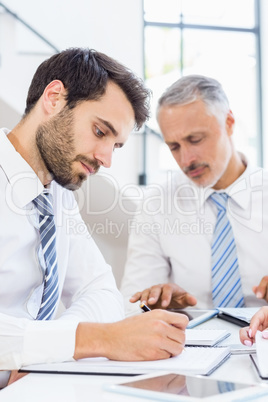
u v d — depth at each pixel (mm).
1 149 1193
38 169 1251
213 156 1743
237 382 708
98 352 894
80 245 1416
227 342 1081
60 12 3215
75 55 1200
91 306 1242
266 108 4008
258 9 4078
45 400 682
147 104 1227
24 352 894
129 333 902
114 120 1171
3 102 2648
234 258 1752
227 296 1726
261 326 1102
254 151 4066
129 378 747
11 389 741
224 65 4008
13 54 2943
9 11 2979
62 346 895
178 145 1765
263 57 4035
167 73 3857
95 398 685
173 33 3891
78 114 1172
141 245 1932
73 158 1192
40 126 1212
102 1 3381
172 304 1608
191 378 731
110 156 1205
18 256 1185
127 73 1197
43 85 1228
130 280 1889
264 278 1518
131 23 3496
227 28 4008
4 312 1166
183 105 1709
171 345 898
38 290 1232
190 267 1866
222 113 1754
